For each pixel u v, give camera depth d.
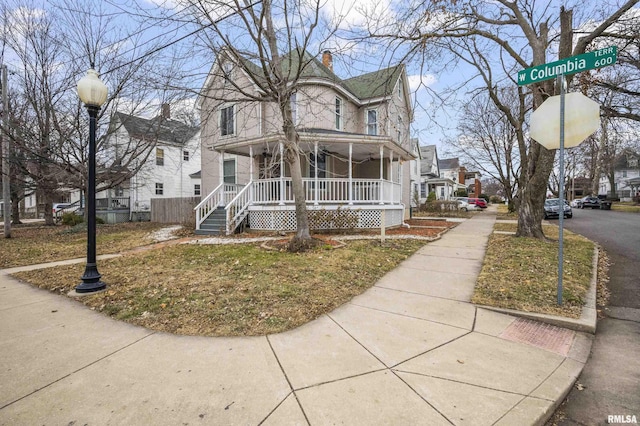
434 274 5.72
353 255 7.02
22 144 12.79
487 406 2.20
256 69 11.32
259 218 11.91
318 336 3.28
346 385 2.42
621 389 2.49
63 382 2.49
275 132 11.03
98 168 15.05
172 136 18.20
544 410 2.17
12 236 12.78
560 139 3.98
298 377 2.53
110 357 2.88
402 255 7.31
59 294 4.89
